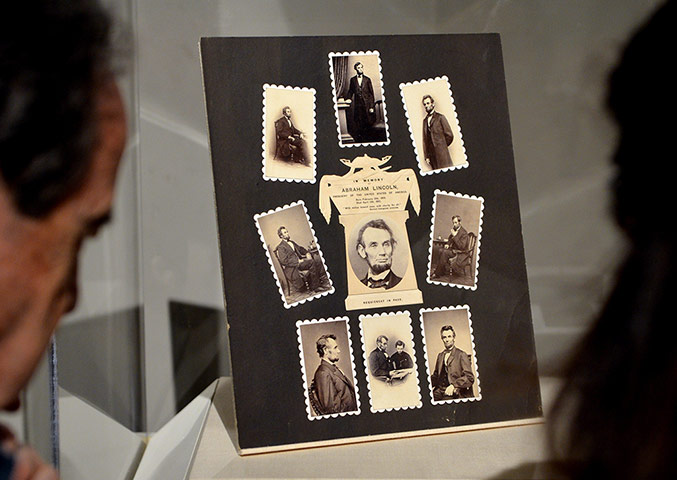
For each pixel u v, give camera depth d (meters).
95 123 0.38
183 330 1.22
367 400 0.86
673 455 0.36
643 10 1.25
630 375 0.38
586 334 0.42
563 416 0.42
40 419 0.67
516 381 0.89
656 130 0.38
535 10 1.26
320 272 0.87
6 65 0.35
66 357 0.94
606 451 0.38
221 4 1.20
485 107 0.93
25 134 0.36
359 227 0.89
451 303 0.90
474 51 0.93
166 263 1.21
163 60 1.19
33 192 0.37
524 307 0.91
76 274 0.44
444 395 0.88
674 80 0.38
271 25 1.22
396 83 0.91
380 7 1.24
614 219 0.41
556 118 1.27
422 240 0.90
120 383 1.13
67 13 0.37
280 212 0.87
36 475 0.48
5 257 0.38
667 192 0.38
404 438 0.86
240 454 0.83
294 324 0.86
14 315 0.40
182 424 1.02
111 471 0.93
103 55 0.39
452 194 0.91
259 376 0.84
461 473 0.76
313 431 0.84
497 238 0.92
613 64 0.42
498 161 0.93
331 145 0.89
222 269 0.85
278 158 0.88
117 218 1.13
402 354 0.88
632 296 0.39
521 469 0.67
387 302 0.88
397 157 0.90
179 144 1.20
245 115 0.87
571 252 1.28
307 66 0.89
